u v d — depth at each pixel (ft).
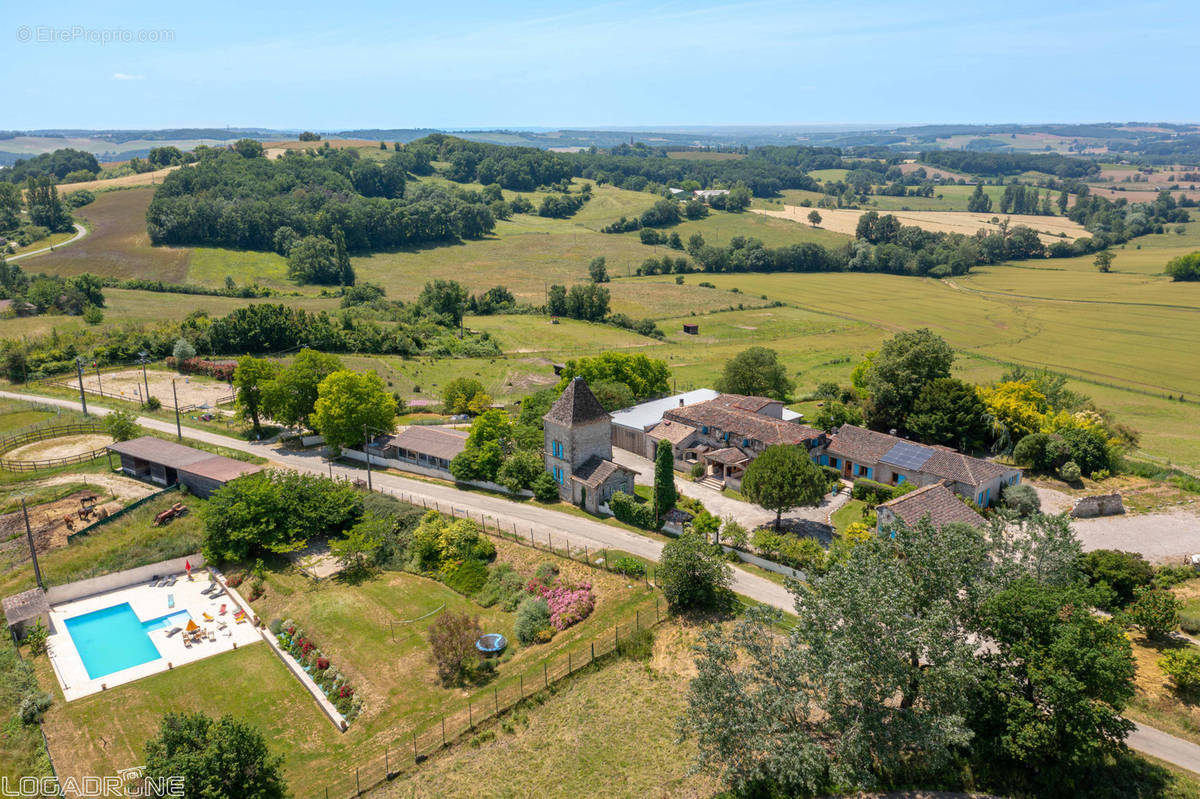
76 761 162.30
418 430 333.83
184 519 265.54
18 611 205.36
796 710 154.40
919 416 327.67
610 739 161.58
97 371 436.76
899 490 276.82
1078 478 299.38
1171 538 245.86
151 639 208.03
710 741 141.38
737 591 211.41
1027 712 135.95
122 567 238.48
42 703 178.09
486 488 295.69
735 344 590.96
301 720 175.83
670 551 201.77
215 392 415.03
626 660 187.11
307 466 318.24
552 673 183.01
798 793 141.49
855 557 155.53
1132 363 500.74
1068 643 133.80
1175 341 551.18
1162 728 155.74
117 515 261.85
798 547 219.41
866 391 382.83
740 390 399.03
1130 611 189.88
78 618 216.95
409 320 620.08
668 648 189.16
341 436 324.80
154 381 430.20
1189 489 286.05
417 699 180.55
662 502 256.32
